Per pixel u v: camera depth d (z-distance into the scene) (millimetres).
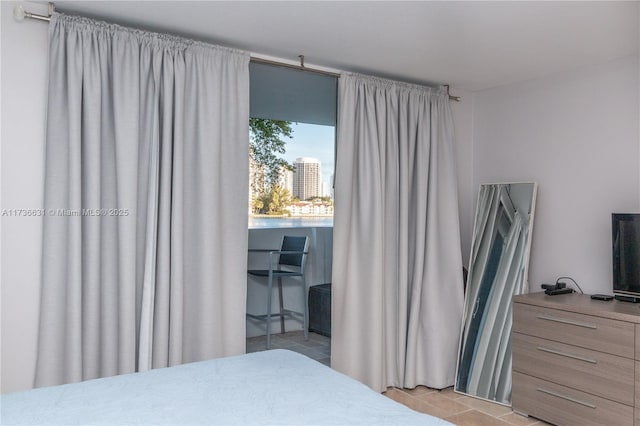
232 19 2934
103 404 1796
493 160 4398
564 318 3242
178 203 3035
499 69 3846
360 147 3820
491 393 3736
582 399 3133
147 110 3020
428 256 4059
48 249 2721
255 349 3678
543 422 3375
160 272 3002
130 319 2889
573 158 3807
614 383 2975
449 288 4109
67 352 2729
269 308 3725
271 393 1910
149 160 3016
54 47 2744
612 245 3406
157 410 1743
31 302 2750
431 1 2652
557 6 2705
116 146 2875
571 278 3807
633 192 3453
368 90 3883
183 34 3180
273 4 2721
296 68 3629
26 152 2742
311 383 2029
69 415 1697
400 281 3982
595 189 3666
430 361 4016
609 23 2932
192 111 3131
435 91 4219
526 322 3479
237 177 3287
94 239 2799
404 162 4012
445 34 3127
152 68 3033
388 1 2662
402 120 4027
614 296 3441
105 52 2875
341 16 2871
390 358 3930
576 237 3779
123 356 2873
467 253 4508
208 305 3119
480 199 4215
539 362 3389
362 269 3818
